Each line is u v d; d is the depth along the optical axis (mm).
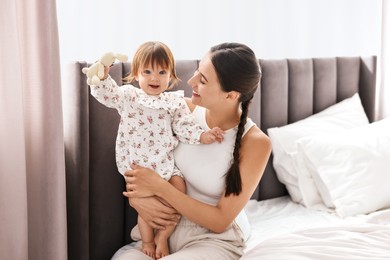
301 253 1463
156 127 1677
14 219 1528
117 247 2010
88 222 1896
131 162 1682
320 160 2271
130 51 2184
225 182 1703
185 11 2330
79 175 1845
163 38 2277
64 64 1855
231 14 2451
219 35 2436
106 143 1916
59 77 1614
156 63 1618
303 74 2510
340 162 2232
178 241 1701
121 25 2137
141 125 1668
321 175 2244
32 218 1679
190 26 2352
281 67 2422
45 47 1573
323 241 1550
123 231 2031
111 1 2098
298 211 2236
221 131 1703
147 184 1646
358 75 2732
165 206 1663
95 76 1513
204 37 2385
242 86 1635
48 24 1565
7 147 1510
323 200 2275
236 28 2477
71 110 1833
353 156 2217
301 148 2309
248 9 2494
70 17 1980
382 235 1612
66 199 1892
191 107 1870
